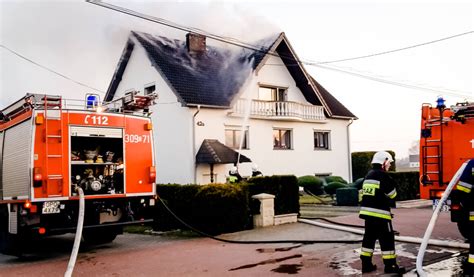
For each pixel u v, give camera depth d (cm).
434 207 862
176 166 1955
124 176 966
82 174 944
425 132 886
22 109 912
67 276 675
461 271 634
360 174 2802
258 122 2186
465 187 638
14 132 945
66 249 1026
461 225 800
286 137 2359
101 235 1070
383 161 680
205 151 1856
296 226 1128
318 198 1917
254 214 1160
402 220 1164
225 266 741
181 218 1191
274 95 2377
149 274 715
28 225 885
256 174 1481
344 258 749
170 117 2002
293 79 2444
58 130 887
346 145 2647
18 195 893
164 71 1991
